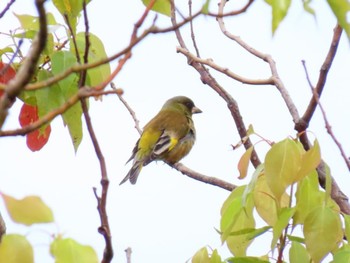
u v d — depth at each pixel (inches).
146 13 260.4
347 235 375.6
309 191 369.7
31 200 253.3
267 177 358.3
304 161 357.1
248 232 388.2
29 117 410.3
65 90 355.3
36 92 358.6
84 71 283.9
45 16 219.5
